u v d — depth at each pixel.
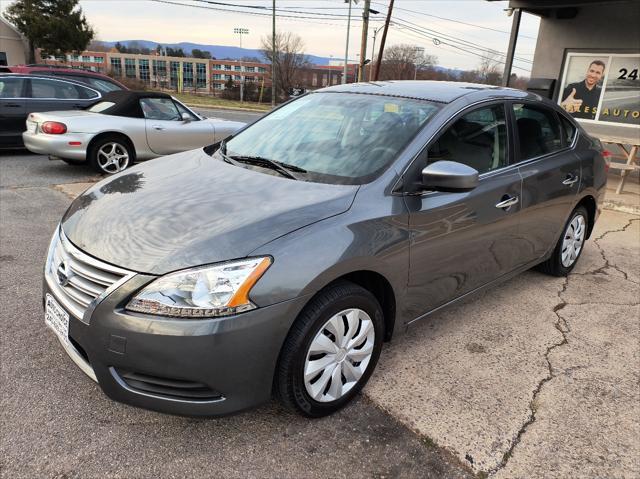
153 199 2.60
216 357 2.08
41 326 3.24
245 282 2.11
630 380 3.02
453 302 3.23
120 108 7.82
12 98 8.91
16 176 7.59
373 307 2.61
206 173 2.94
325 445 2.37
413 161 2.82
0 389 2.63
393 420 2.56
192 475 2.16
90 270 2.26
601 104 9.66
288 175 2.84
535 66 10.38
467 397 2.77
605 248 5.46
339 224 2.43
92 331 2.15
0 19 35.12
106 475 2.14
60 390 2.65
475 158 3.22
